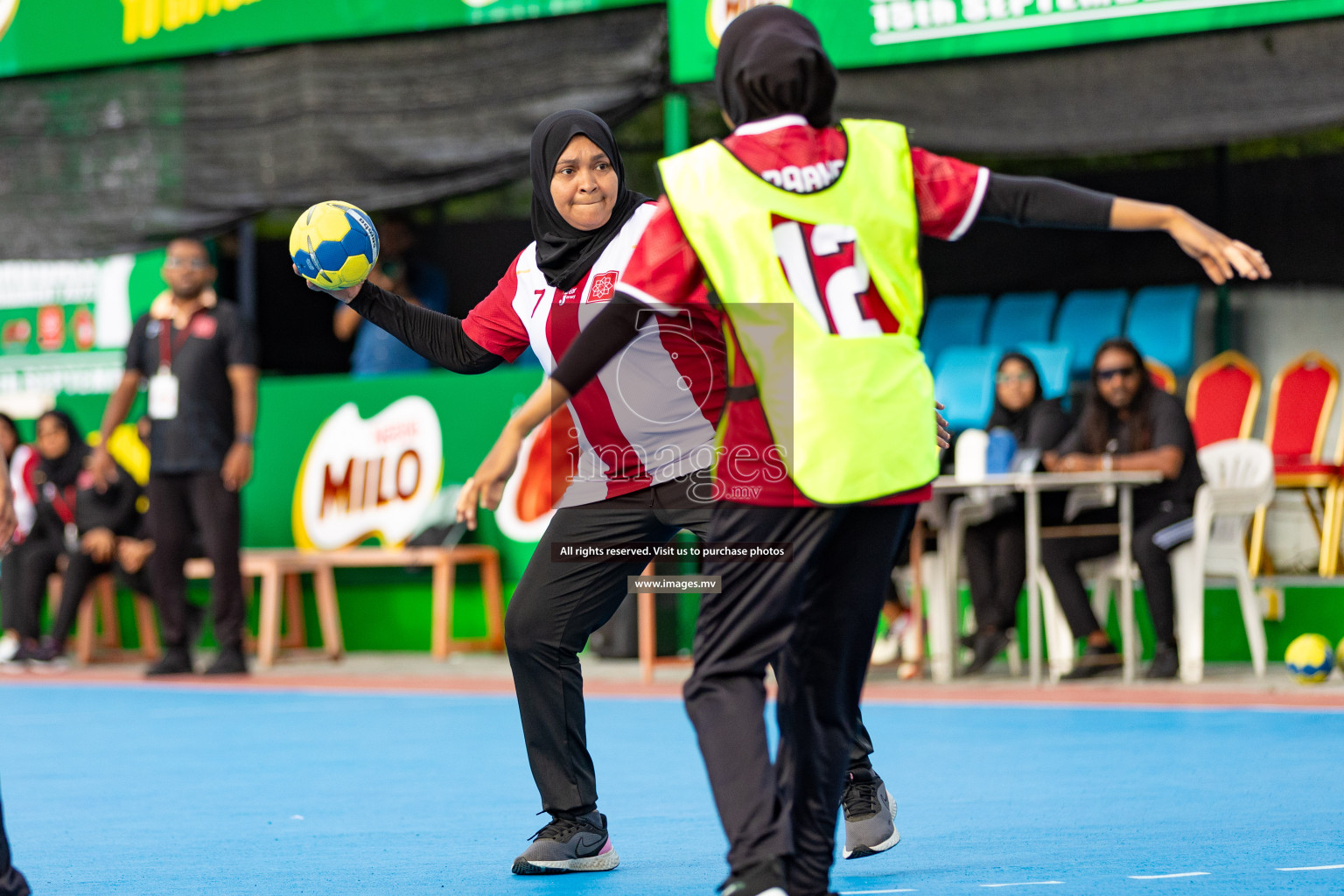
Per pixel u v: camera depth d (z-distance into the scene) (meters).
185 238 22.77
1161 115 17.75
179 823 9.48
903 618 18.89
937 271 25.89
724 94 6.14
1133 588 18.31
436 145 21.39
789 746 6.07
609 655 20.30
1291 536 21.81
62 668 22.08
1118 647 19.12
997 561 17.64
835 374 5.73
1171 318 23.03
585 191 7.73
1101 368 17.27
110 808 10.14
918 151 6.07
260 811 9.91
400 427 22.27
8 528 7.43
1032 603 16.27
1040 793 9.89
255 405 19.67
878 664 18.95
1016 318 24.12
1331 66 17.00
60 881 7.71
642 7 20.19
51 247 23.64
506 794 10.46
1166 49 17.67
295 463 23.02
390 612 22.84
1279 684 16.28
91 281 24.92
